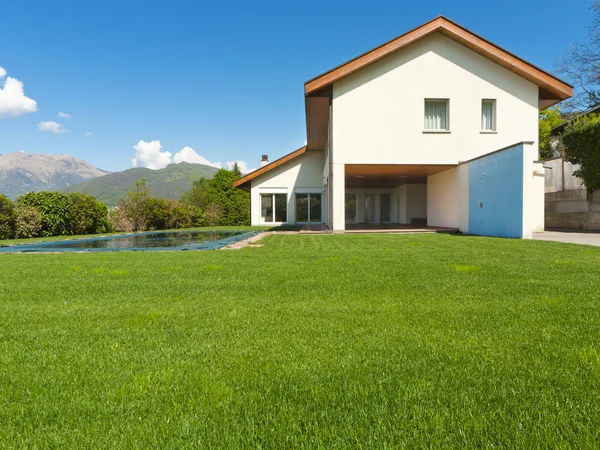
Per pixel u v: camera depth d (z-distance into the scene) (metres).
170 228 23.06
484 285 3.96
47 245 10.70
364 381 1.79
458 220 13.74
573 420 1.43
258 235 12.77
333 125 13.16
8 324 2.79
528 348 2.18
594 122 12.86
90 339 2.45
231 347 2.27
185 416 1.51
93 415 1.53
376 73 13.15
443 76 13.21
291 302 3.37
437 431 1.38
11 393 1.72
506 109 13.32
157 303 3.40
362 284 4.11
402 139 13.23
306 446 1.30
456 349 2.18
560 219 15.43
